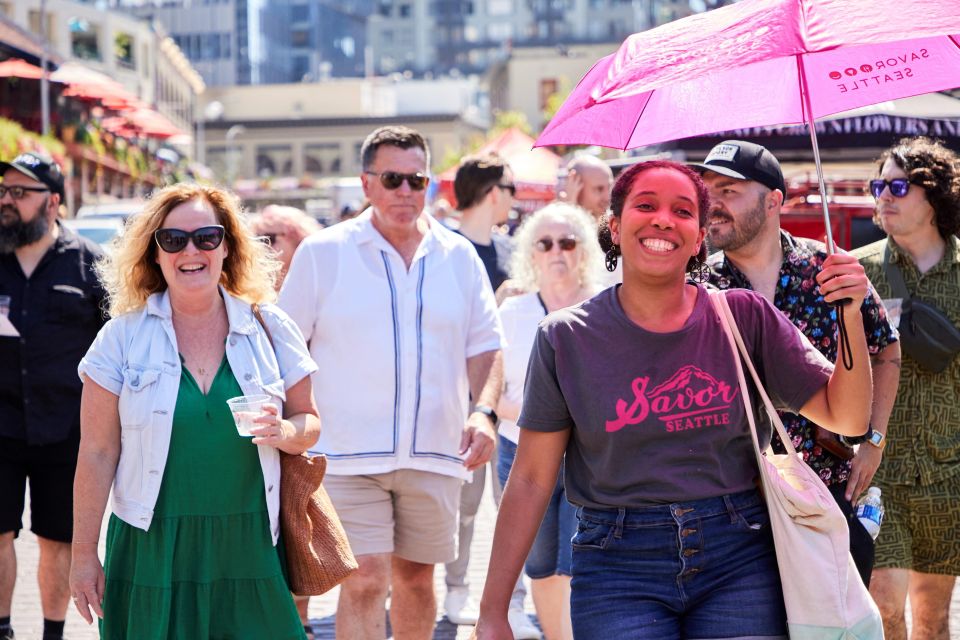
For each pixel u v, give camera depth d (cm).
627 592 423
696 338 427
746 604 420
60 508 746
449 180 2602
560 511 680
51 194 751
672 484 421
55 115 4850
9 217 740
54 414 742
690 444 423
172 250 502
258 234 910
